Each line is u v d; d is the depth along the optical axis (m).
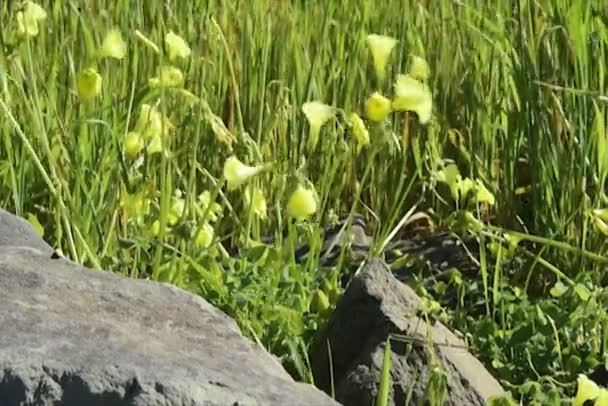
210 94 9.95
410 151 9.88
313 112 7.34
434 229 9.76
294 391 5.07
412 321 6.61
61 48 9.92
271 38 10.34
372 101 7.30
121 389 4.85
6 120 8.60
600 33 8.95
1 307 5.40
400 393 6.29
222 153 9.48
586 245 8.62
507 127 9.36
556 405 6.46
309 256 8.14
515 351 7.15
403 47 10.24
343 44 10.43
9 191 8.93
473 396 6.39
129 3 10.30
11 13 9.87
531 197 9.28
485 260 8.29
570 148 8.73
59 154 8.73
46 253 6.17
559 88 8.39
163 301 5.77
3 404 4.88
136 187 8.15
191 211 8.03
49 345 5.05
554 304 7.80
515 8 10.12
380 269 6.84
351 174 9.82
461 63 10.22
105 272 5.98
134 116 9.13
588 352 7.18
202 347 5.41
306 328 7.14
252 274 7.68
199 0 10.67
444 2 10.70
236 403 4.86
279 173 9.12
